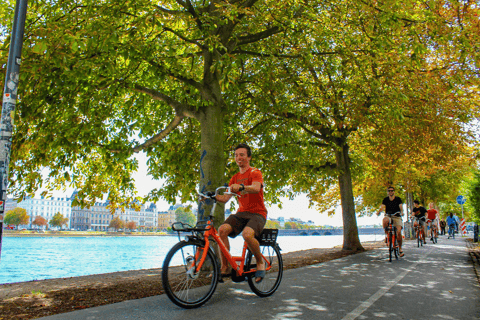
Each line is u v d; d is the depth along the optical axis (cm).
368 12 877
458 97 1198
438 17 853
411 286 600
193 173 1255
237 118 1192
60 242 8938
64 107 834
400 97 918
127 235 15375
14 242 8694
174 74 854
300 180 1573
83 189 1267
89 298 504
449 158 1376
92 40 684
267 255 524
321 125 1198
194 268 442
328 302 474
